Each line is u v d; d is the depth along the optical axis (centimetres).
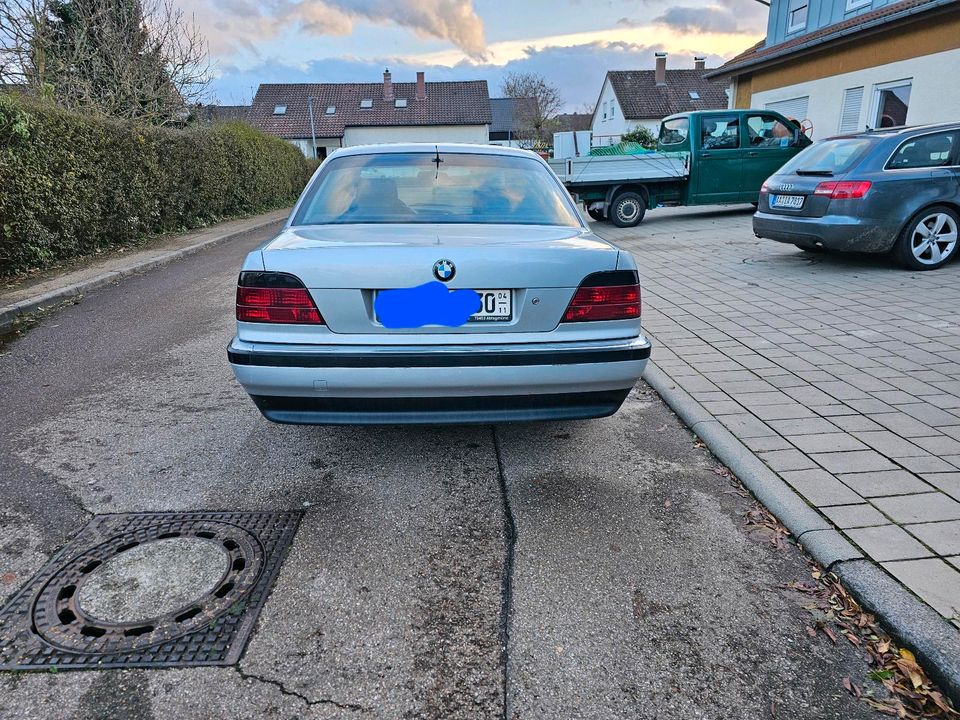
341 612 231
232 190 1697
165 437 374
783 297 675
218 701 192
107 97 1571
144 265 931
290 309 276
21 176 825
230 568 254
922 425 367
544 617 229
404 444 365
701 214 1449
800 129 1305
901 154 719
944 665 201
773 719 189
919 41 1225
